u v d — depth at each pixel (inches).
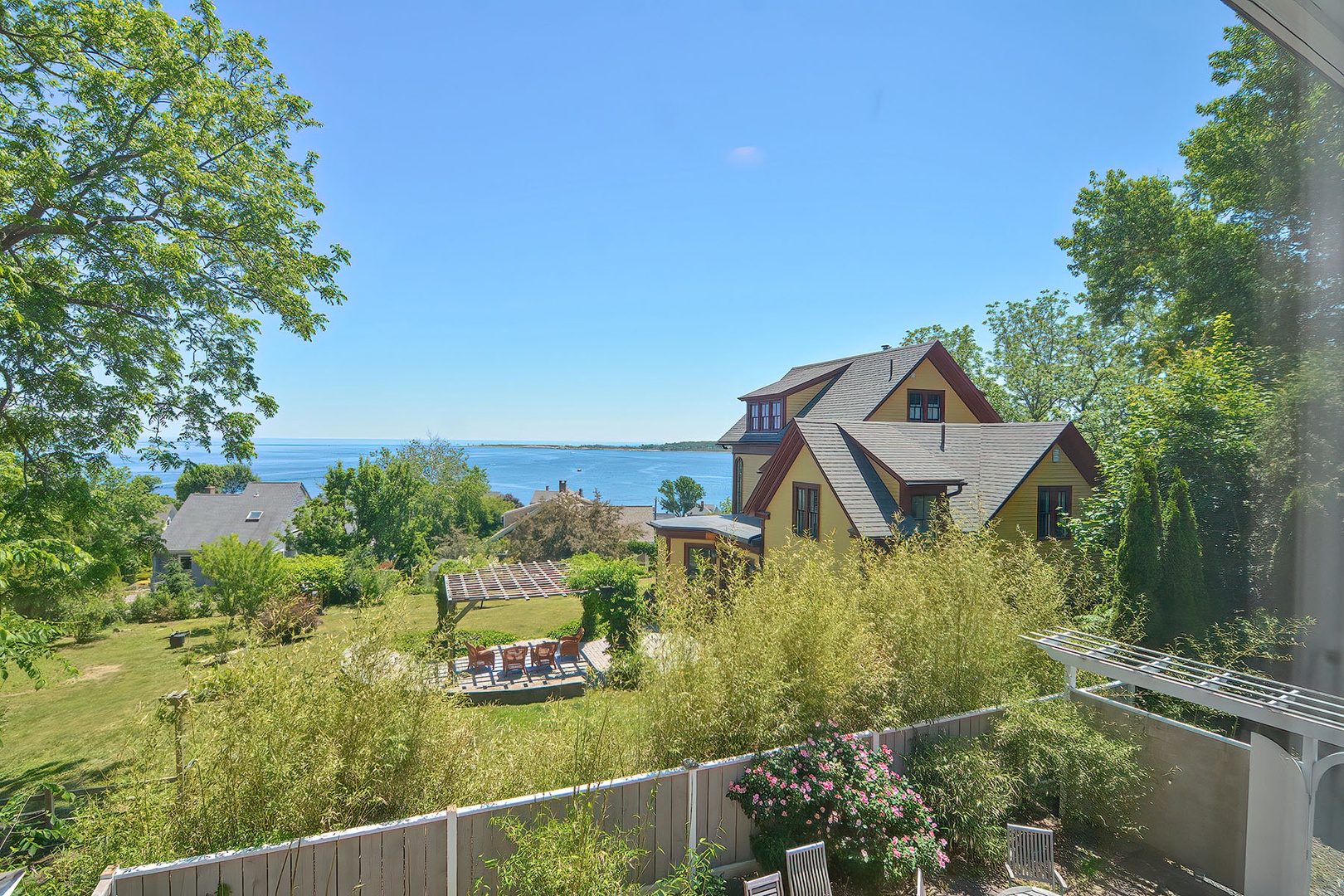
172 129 411.5
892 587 338.6
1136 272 614.9
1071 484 596.4
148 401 439.8
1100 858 267.6
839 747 262.4
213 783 200.1
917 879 234.2
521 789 245.9
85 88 386.3
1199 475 319.9
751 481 916.6
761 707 264.1
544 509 1200.2
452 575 748.6
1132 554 362.9
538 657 554.3
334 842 197.0
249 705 209.5
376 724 220.1
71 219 368.2
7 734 466.0
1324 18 61.6
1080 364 1055.6
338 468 1207.6
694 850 240.7
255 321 489.4
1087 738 280.2
